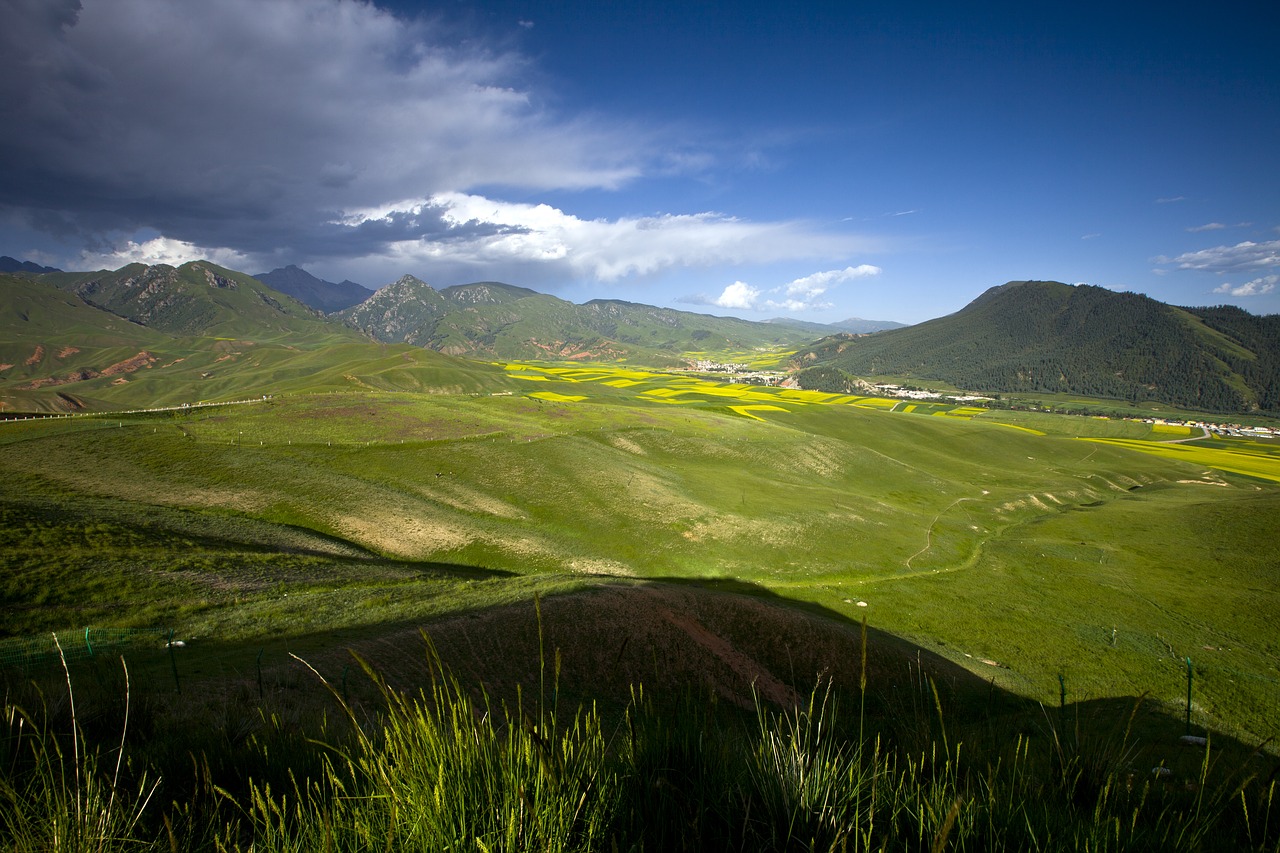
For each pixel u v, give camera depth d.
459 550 45.81
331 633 21.45
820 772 3.44
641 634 24.70
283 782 4.26
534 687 19.66
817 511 62.78
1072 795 4.18
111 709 6.42
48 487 42.84
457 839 2.84
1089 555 58.56
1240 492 94.31
